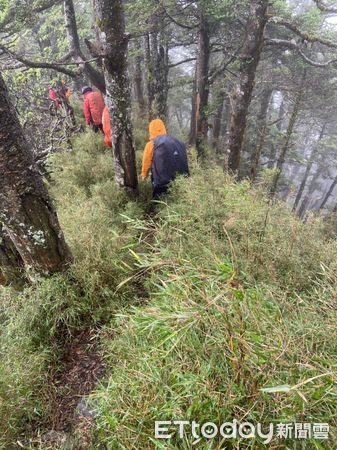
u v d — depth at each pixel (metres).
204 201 3.94
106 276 3.22
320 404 1.19
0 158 2.35
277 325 1.47
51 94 7.89
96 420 1.88
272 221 3.44
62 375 2.62
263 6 5.30
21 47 9.14
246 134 13.52
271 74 12.34
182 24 7.84
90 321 3.04
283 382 1.23
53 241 2.88
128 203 4.93
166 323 1.39
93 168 6.05
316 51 11.11
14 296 3.12
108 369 2.48
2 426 2.04
